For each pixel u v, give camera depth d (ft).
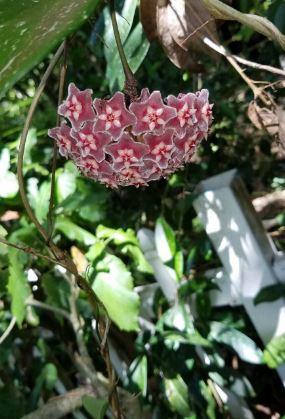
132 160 0.81
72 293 1.45
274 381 1.61
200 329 1.36
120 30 1.06
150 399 1.44
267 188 2.01
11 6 0.66
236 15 0.73
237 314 1.43
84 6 0.71
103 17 1.10
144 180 0.87
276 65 1.46
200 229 1.55
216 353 1.35
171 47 0.99
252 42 1.66
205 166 1.77
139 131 0.79
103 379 1.44
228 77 1.63
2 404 1.43
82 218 1.51
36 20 0.70
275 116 1.04
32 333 1.67
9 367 1.62
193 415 1.30
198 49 0.98
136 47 1.09
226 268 1.34
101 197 1.42
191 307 1.41
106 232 1.36
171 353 1.34
